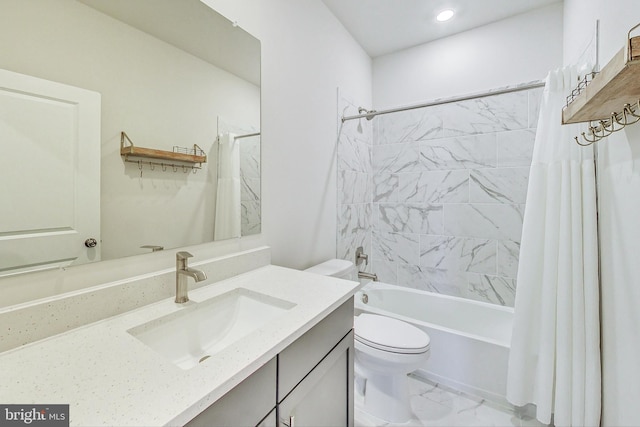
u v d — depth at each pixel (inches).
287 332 29.4
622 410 41.4
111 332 29.7
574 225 50.9
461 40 89.4
